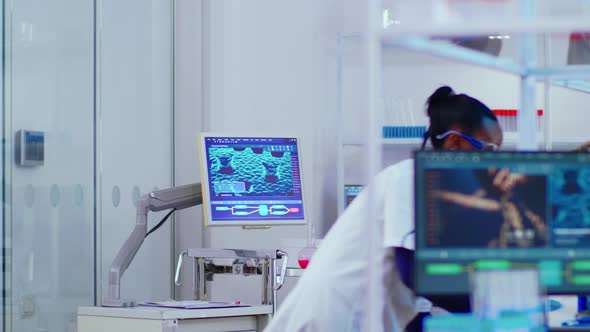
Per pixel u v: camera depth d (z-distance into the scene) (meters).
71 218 4.61
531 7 2.08
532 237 1.90
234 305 4.14
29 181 4.27
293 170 4.63
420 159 1.88
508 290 1.80
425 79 5.75
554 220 1.91
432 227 1.88
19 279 4.19
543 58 2.39
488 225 1.89
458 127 2.50
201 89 5.68
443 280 1.88
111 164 4.98
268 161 4.59
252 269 4.45
